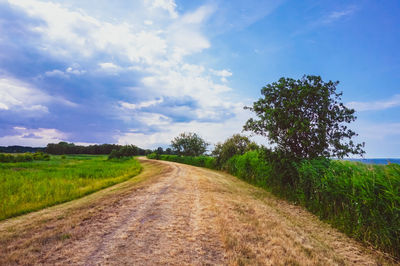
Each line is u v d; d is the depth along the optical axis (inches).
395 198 156.7
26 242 148.2
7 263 120.4
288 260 129.2
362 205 184.9
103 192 373.4
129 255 130.4
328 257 142.1
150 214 217.3
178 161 1855.3
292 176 332.5
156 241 151.5
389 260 146.8
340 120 335.0
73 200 319.3
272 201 321.7
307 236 179.6
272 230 181.0
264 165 434.0
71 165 1086.4
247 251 137.9
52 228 176.9
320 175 262.1
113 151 2239.2
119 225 184.5
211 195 318.7
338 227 208.2
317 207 256.8
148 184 429.1
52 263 120.9
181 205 254.2
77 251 135.6
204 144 2199.8
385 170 185.0
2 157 1311.5
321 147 328.5
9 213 232.7
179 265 119.2
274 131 366.3
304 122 319.9
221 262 123.5
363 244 172.1
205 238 157.6
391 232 159.8
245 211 238.8
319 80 348.8
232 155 880.3
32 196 312.2
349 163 259.4
